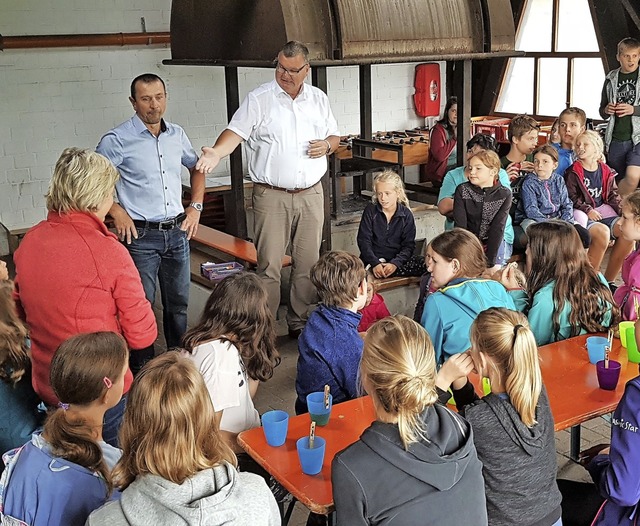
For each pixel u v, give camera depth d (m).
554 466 2.02
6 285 2.46
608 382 2.57
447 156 6.73
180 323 4.24
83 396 1.93
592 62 7.94
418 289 4.94
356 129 8.57
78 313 2.60
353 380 2.74
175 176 4.02
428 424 1.74
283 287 5.26
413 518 1.67
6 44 6.45
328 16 4.77
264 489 1.62
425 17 5.18
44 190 6.98
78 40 6.77
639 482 2.01
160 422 1.51
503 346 1.96
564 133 5.81
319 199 4.62
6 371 2.40
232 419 2.58
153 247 3.98
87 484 1.76
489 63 8.67
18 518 1.75
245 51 4.94
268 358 2.71
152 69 7.32
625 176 6.32
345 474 1.69
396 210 4.89
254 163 4.50
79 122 7.04
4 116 6.67
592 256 5.43
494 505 1.94
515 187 5.25
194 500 1.50
